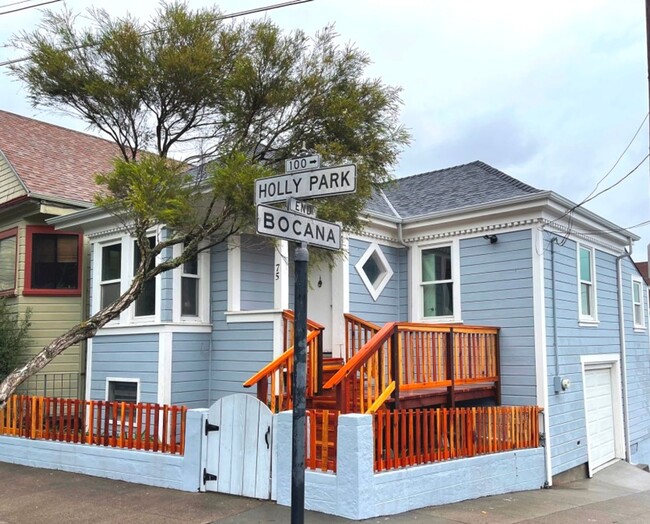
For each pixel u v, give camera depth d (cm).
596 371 1355
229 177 759
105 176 788
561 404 1152
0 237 1549
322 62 877
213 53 842
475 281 1209
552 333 1148
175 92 848
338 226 516
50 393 1442
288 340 1049
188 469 802
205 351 1159
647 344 1706
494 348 1135
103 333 1258
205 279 1170
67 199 1464
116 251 1302
